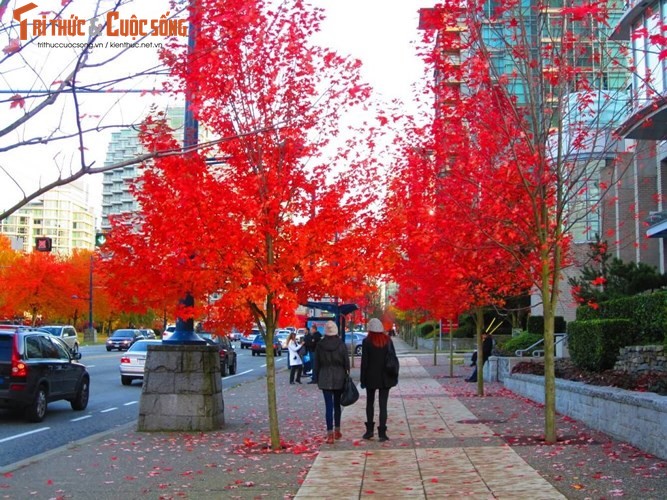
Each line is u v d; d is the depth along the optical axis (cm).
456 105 1277
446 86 1310
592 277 2308
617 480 830
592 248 2406
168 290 1225
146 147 1180
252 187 1131
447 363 4122
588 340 1658
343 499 792
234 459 1070
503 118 1205
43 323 8538
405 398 1981
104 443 1253
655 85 1914
